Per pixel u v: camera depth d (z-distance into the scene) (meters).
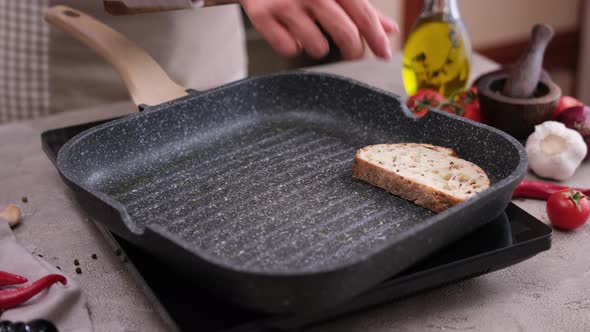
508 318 0.76
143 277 0.75
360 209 0.82
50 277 0.77
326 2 0.85
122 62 0.98
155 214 0.83
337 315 0.72
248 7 0.87
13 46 1.21
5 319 0.74
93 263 0.84
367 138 0.95
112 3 0.95
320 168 0.90
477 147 0.87
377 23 0.88
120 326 0.77
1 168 1.01
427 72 1.07
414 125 0.92
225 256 0.76
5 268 0.80
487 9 2.12
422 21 1.06
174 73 1.24
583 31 2.22
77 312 0.77
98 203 0.76
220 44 1.28
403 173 0.83
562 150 0.94
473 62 1.27
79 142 0.86
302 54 1.88
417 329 0.75
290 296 0.67
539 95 1.02
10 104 1.25
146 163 0.91
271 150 0.94
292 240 0.78
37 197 0.95
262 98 0.99
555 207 0.86
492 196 0.74
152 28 1.20
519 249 0.77
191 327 0.70
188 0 0.89
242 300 0.69
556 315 0.77
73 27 1.02
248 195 0.85
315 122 0.99
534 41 0.96
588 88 2.24
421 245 0.71
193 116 0.95
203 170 0.90
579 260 0.83
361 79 1.22
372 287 0.71
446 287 0.80
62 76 1.23
